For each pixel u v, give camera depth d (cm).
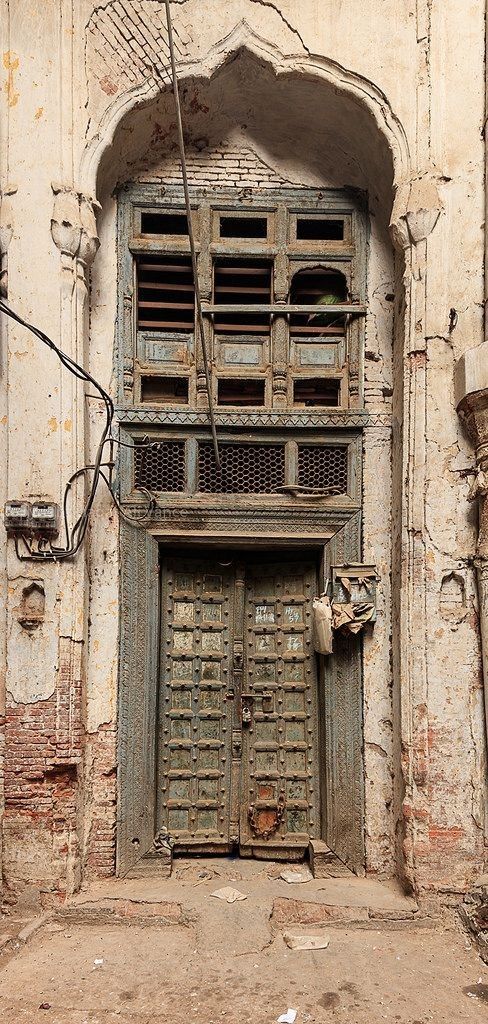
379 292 514
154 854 473
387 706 486
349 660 492
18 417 446
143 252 506
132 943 396
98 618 479
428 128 460
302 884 462
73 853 434
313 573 521
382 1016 328
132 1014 327
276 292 512
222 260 523
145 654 483
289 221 518
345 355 516
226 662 515
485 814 423
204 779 504
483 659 429
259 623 524
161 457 507
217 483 505
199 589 518
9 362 448
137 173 512
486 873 417
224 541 496
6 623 439
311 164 521
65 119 459
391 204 499
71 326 453
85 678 459
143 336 507
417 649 439
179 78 465
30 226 453
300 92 486
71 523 446
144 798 474
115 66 464
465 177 457
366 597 490
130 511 490
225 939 391
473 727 432
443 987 354
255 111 512
